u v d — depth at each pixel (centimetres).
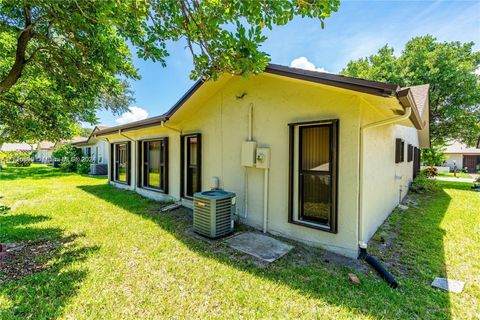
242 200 521
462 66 1409
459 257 362
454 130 1570
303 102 411
